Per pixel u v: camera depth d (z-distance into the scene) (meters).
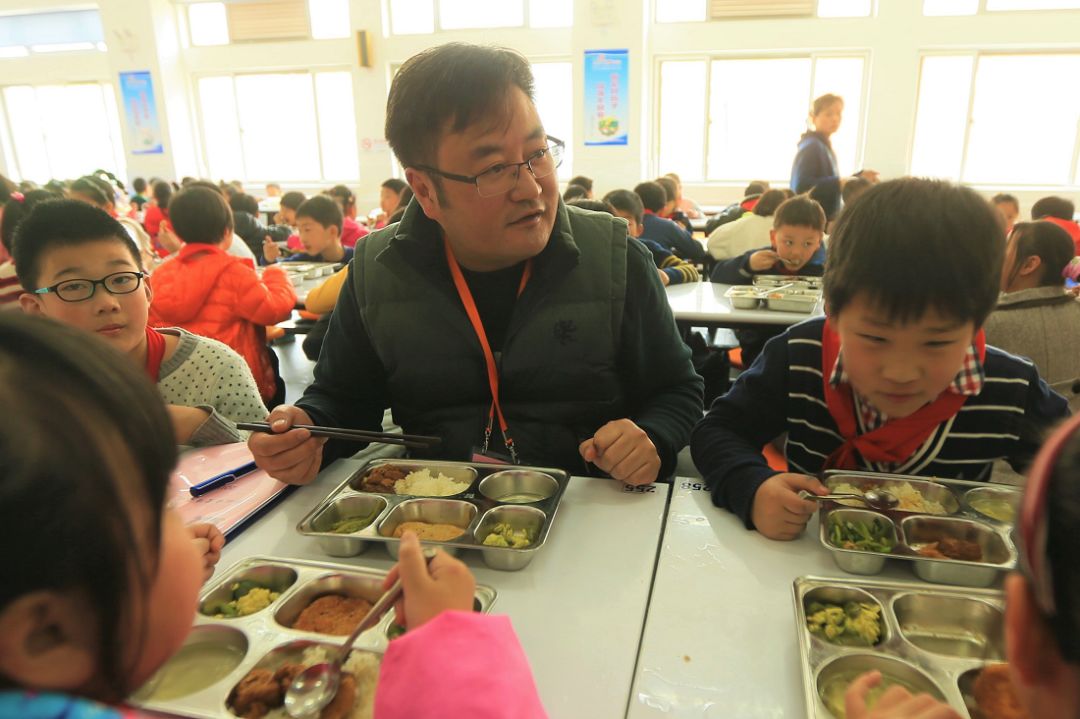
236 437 1.34
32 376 0.32
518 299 1.25
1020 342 1.89
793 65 7.73
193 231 2.48
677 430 1.25
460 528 0.97
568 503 1.06
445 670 0.48
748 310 2.55
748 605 0.79
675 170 8.42
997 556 0.88
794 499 0.91
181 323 2.46
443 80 1.03
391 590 0.64
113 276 1.24
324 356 1.41
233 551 0.94
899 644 0.69
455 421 1.30
